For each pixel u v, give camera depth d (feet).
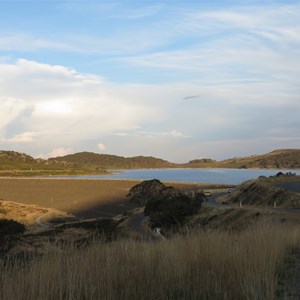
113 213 315.17
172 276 18.85
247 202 192.44
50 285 16.37
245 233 33.04
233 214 123.03
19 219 266.77
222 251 22.67
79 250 21.45
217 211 134.82
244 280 17.67
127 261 19.75
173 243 24.86
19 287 15.79
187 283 18.29
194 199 155.53
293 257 29.30
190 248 23.17
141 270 18.93
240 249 23.06
